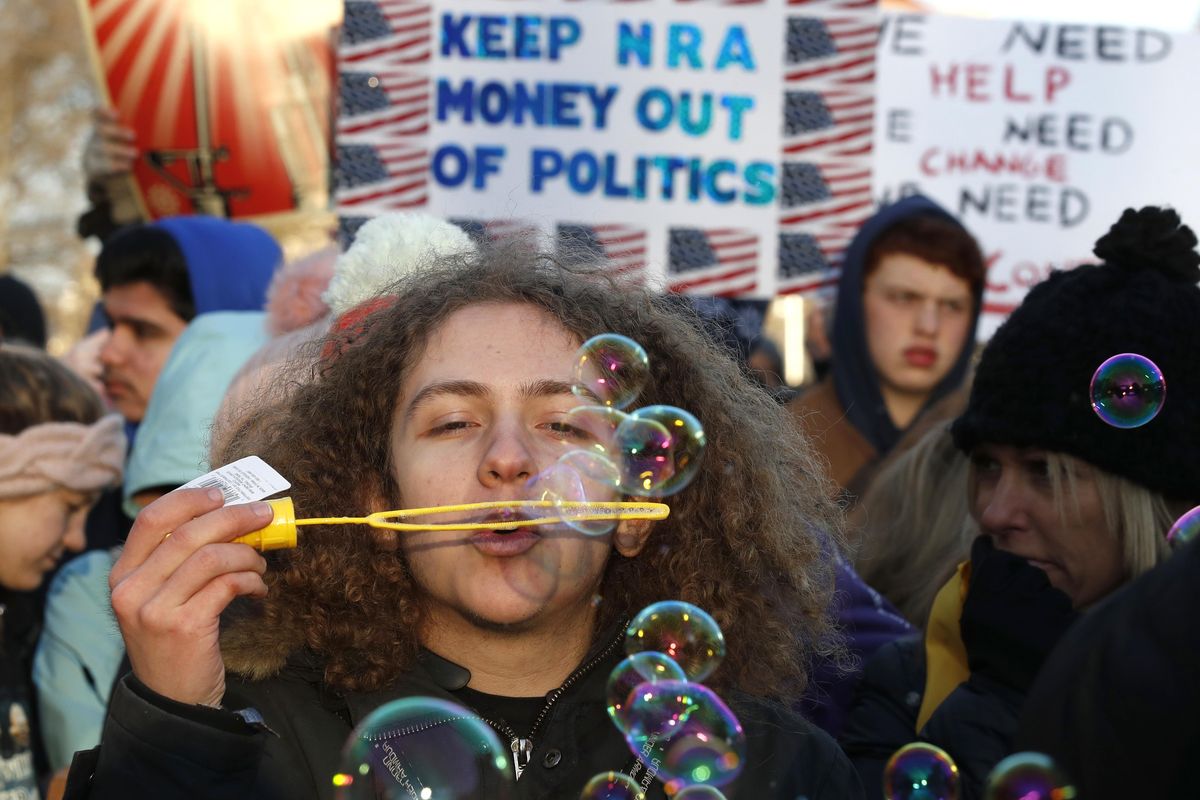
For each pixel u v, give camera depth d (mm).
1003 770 1335
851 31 4090
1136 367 1986
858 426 3791
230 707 1703
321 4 4488
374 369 1895
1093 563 2076
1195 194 4391
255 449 1982
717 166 4074
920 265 3787
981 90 4422
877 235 3842
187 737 1505
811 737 1840
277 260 3994
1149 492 2025
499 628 1700
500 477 1666
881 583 2768
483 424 1737
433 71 4047
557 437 1746
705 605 1918
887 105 4434
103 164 4473
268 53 4469
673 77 4078
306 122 4484
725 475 1984
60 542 2799
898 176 4426
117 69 4430
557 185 4059
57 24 15711
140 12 4426
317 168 4484
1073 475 2051
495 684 1762
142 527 1568
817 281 4062
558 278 1949
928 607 2605
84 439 2803
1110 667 1270
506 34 4047
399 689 1749
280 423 1991
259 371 2543
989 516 2156
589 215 4059
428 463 1711
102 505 3541
